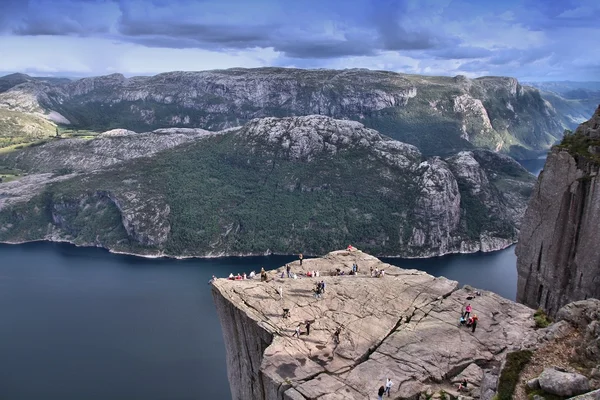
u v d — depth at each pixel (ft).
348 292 268.21
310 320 241.76
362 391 194.18
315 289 266.36
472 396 188.96
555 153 291.99
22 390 645.92
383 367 207.10
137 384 652.48
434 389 197.06
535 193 303.48
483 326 233.35
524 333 226.17
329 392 193.36
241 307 251.19
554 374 151.53
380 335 230.27
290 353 216.74
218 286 272.10
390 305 255.70
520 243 314.35
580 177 275.80
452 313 245.86
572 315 189.98
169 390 635.25
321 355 216.74
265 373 206.18
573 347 173.78
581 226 276.00
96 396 625.82
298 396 190.70
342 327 235.81
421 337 225.76
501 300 257.96
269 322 238.89
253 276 298.76
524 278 313.12
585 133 293.84
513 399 152.97
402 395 192.65
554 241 289.74
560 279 286.87
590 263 268.82
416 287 275.39
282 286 274.57
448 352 215.31
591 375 155.33
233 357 267.18
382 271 295.07
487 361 210.38
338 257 330.13
